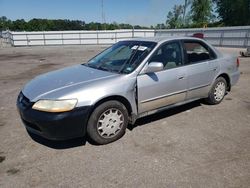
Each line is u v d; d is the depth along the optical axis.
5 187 2.96
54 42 35.22
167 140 4.04
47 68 12.57
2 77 10.08
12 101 6.43
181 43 4.86
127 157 3.55
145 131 4.38
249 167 3.26
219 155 3.56
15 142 4.07
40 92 3.71
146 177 3.09
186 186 2.90
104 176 3.12
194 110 5.38
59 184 2.99
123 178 3.08
